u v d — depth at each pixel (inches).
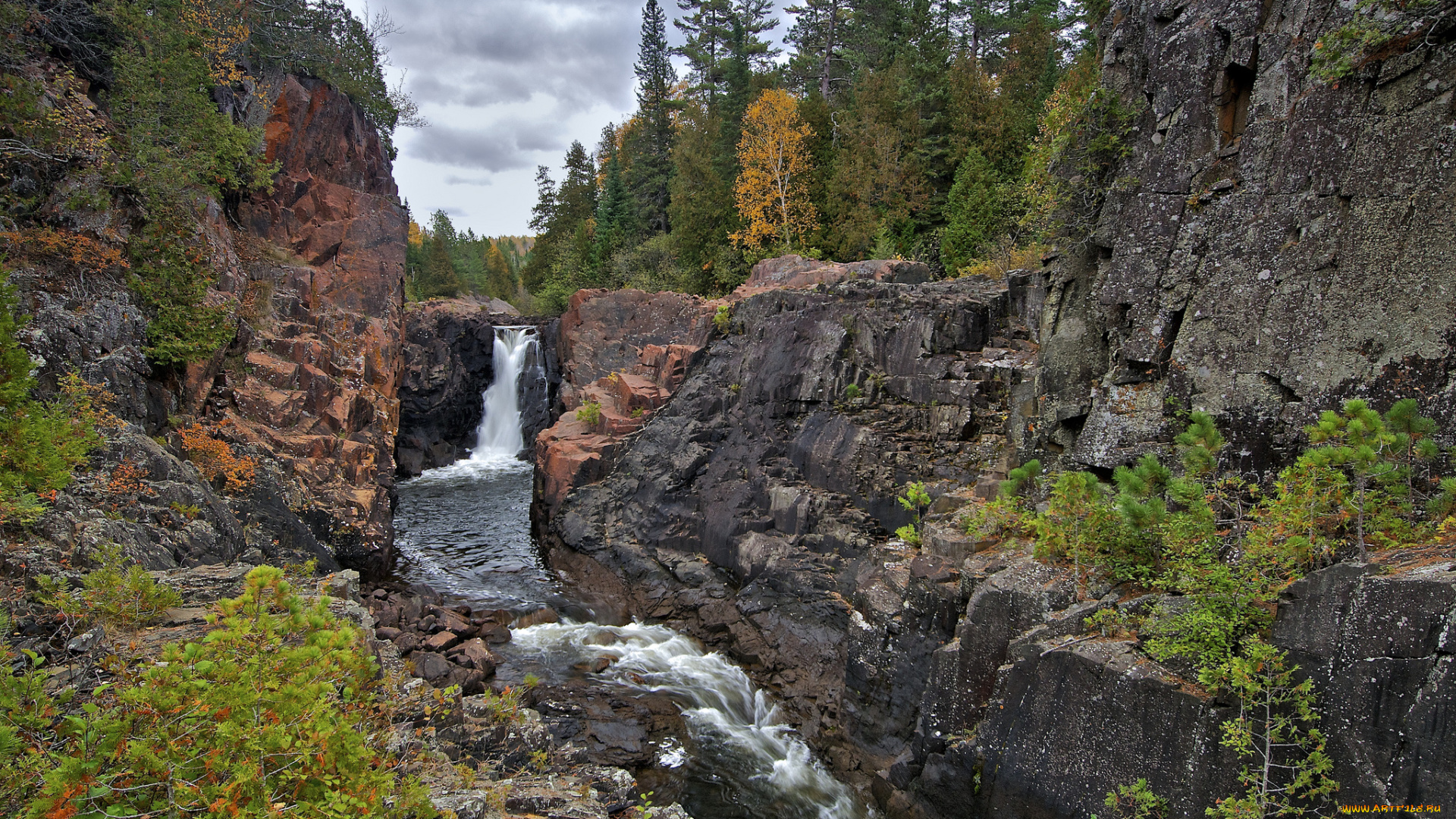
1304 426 465.7
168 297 855.7
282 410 982.4
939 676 545.0
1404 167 434.3
